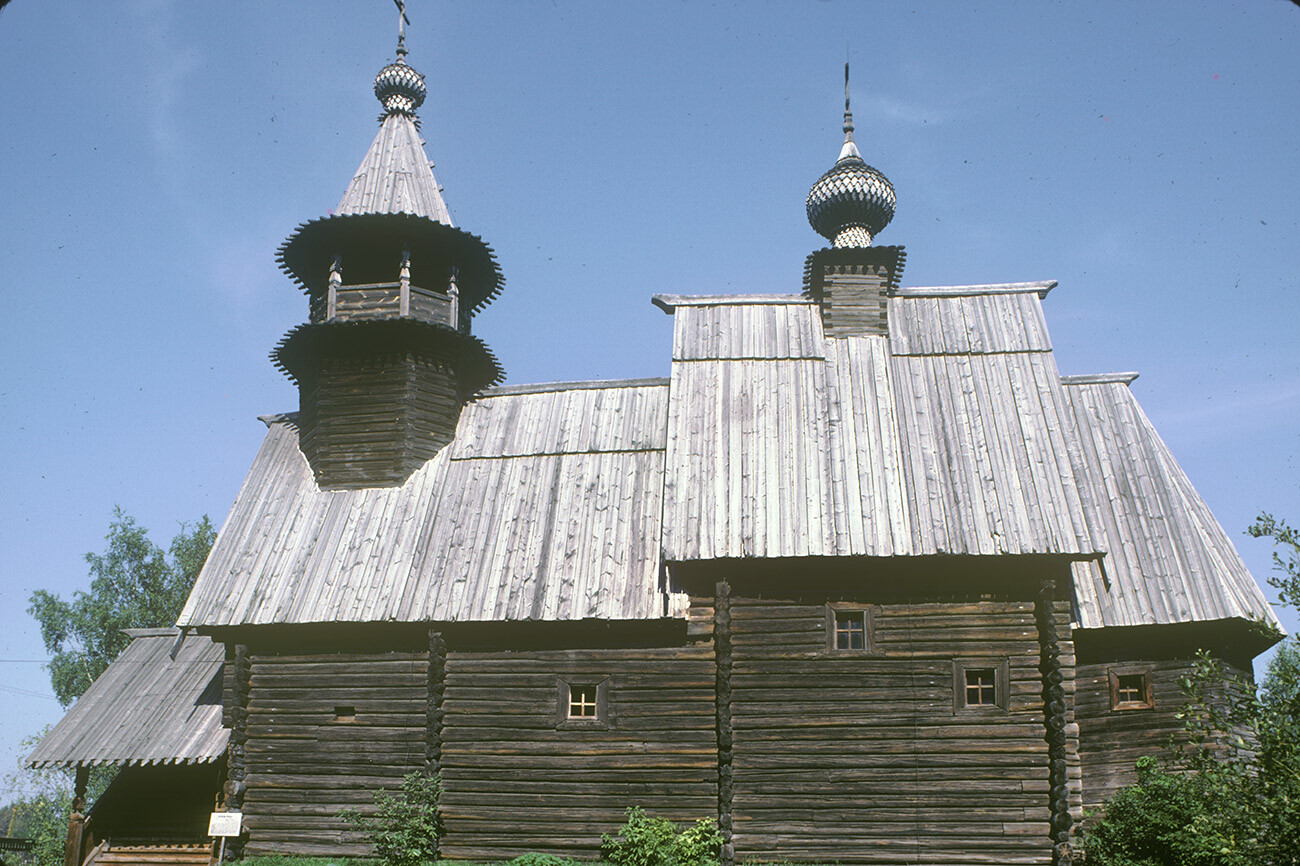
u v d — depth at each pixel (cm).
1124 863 1822
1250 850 1185
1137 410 2480
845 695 2125
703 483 2319
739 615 2186
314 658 2325
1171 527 2270
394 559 2381
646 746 2162
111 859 2392
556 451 2555
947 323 2628
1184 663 2159
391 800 2169
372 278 2777
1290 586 1280
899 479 2280
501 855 2161
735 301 2752
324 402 2627
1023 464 2291
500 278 2839
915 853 2047
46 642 4984
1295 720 1227
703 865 2008
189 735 2389
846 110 3103
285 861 2159
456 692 2250
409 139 2922
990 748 2075
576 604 2227
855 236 2906
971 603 2153
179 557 5166
